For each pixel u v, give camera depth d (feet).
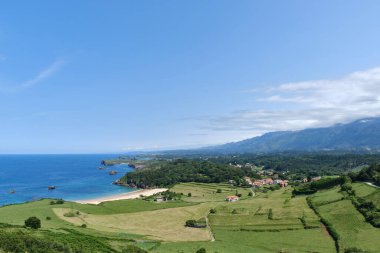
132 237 379.96
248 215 503.20
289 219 457.68
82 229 384.27
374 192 488.44
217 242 381.60
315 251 339.98
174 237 405.18
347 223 406.21
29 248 228.63
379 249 320.09
